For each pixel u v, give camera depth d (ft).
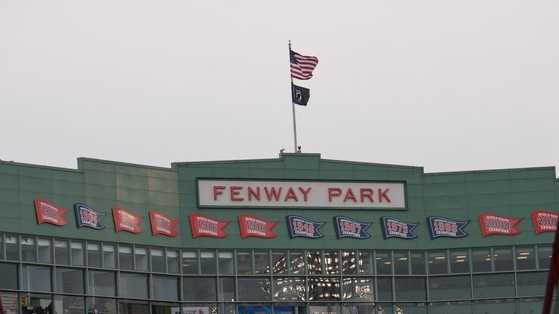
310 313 356.59
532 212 370.12
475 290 366.63
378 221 366.63
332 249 361.71
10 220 324.39
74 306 330.54
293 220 359.66
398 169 370.53
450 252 368.89
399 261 366.43
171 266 349.00
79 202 336.90
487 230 368.89
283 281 356.79
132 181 347.36
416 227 368.89
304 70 377.71
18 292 321.73
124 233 342.23
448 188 371.15
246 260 355.36
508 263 367.86
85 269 334.03
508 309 364.79
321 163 364.99
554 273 167.73
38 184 331.36
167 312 345.72
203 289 350.64
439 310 365.81
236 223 356.18
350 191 365.81
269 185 360.07
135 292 341.62
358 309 360.69
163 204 350.64
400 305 364.17
